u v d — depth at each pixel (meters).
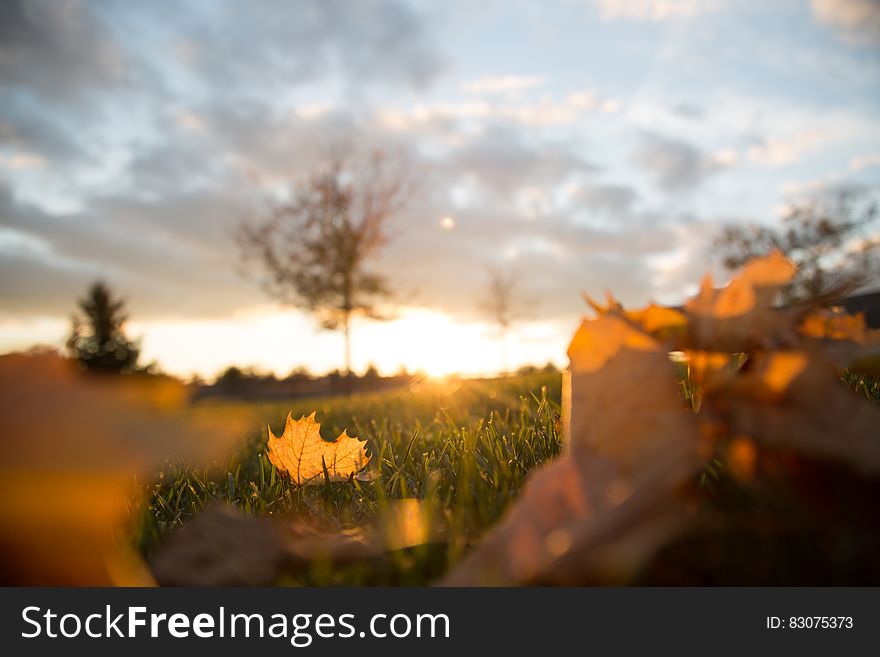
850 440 0.56
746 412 0.61
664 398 0.62
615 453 0.59
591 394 0.62
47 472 0.44
